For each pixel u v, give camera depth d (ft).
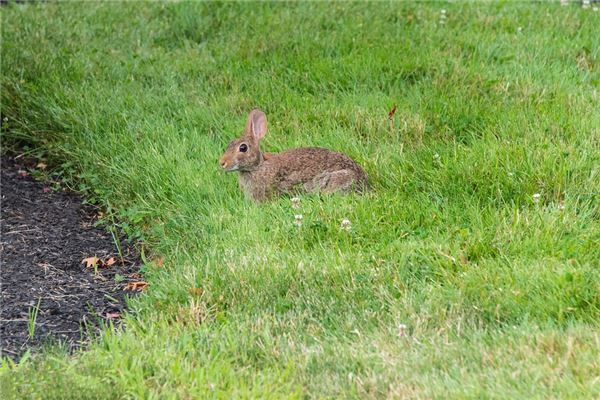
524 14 57.36
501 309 30.81
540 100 46.32
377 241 35.86
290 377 28.30
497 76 49.39
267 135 45.32
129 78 52.21
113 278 37.55
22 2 65.05
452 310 30.99
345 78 50.29
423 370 27.94
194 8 60.08
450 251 34.17
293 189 40.65
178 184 41.86
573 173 38.75
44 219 42.91
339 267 33.47
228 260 34.83
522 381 26.84
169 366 28.66
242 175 40.83
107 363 28.81
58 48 55.67
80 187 45.19
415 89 48.32
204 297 33.06
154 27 59.00
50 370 28.35
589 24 55.72
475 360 28.25
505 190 38.37
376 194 39.27
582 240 34.47
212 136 46.16
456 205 37.81
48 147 48.60
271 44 54.34
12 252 39.52
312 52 53.06
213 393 27.35
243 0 60.75
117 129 48.01
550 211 36.70
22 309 34.50
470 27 55.72
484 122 44.45
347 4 59.00
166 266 36.81
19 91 51.34
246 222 37.81
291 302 32.42
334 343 29.86
